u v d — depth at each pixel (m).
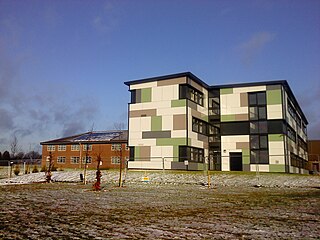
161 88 36.94
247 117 38.22
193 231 7.18
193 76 36.62
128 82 38.66
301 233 6.98
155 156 36.19
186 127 35.09
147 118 37.22
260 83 37.94
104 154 54.81
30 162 54.59
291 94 41.56
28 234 6.77
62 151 58.69
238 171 35.41
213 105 40.47
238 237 6.62
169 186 22.67
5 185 23.20
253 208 11.18
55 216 9.14
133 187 21.73
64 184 24.75
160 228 7.50
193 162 36.03
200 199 14.16
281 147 36.28
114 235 6.74
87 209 10.67
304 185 22.86
